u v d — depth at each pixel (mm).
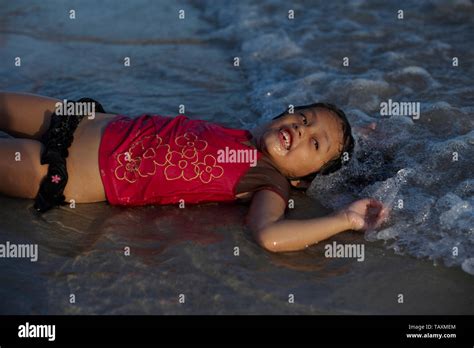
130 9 3795
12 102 2867
